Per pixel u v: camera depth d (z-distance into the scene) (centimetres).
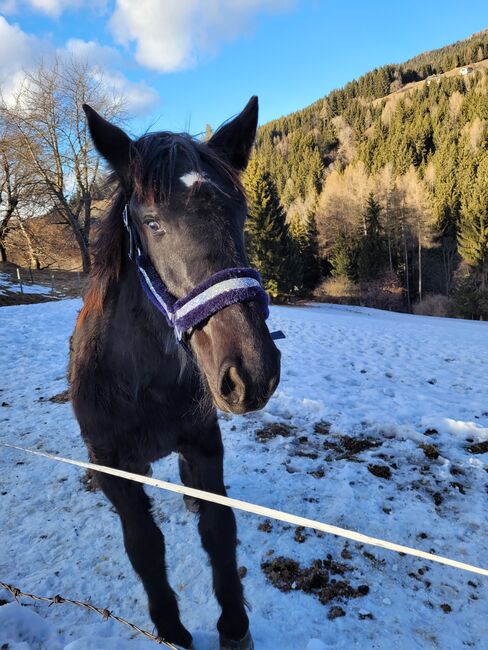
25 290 2302
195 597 239
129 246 170
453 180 4994
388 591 242
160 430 189
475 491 337
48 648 183
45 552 277
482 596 238
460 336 1123
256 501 323
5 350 806
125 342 176
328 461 385
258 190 3203
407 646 209
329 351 831
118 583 251
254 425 463
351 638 213
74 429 462
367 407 506
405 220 4450
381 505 318
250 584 246
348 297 4022
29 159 2291
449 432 445
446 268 4353
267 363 124
